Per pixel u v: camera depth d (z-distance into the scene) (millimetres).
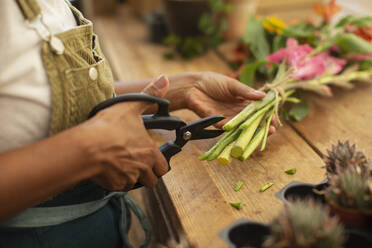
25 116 612
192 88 949
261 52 1250
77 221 758
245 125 779
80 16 737
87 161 566
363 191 538
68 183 565
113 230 823
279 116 1016
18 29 584
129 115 638
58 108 635
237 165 806
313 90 1067
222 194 721
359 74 1162
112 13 2197
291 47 1087
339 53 1231
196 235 624
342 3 1909
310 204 526
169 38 1546
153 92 673
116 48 1651
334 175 586
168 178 777
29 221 698
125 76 1355
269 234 573
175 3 1487
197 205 697
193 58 1496
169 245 827
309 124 965
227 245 587
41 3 631
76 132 568
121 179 649
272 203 686
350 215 547
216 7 1507
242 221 589
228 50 1545
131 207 888
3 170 514
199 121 744
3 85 578
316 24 1688
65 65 633
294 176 762
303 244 477
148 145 665
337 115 1004
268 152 850
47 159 535
